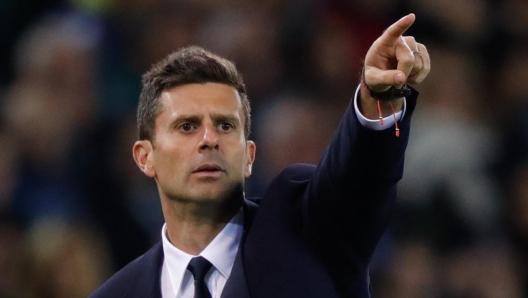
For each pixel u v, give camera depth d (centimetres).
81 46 2939
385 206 1162
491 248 2641
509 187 2833
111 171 2719
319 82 3012
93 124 2823
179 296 1230
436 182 2672
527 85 3134
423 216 2616
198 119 1213
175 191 1223
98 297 1262
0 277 2358
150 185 2703
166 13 3100
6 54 3116
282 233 1202
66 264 2361
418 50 1102
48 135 2716
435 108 2866
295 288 1168
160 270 1259
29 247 2398
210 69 1228
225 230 1235
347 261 1186
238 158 1221
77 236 2422
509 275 2625
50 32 3034
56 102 2806
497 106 3066
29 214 2600
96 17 3091
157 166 1244
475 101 3008
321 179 1170
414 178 2686
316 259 1188
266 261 1188
